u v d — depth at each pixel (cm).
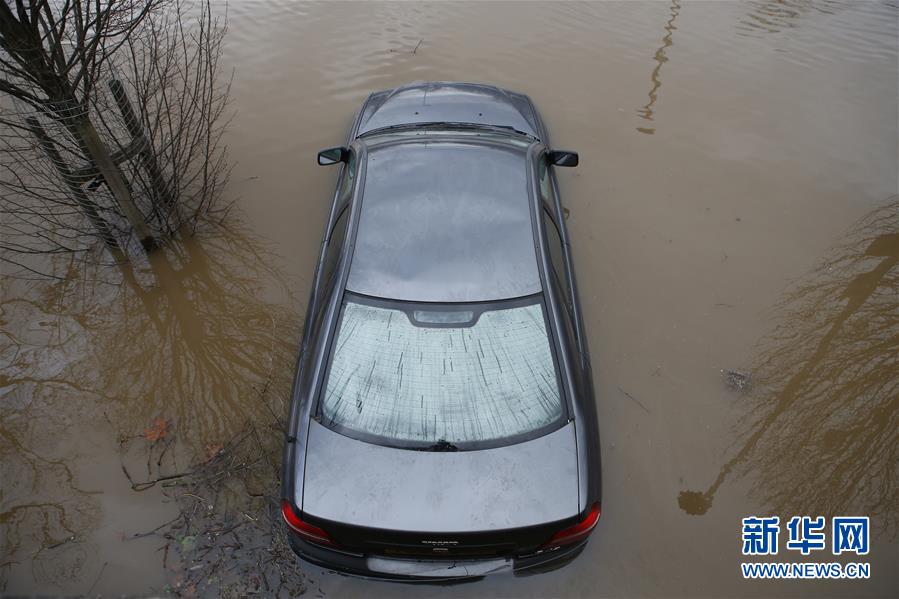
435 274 316
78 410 392
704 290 475
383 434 285
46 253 473
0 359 418
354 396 293
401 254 323
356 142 434
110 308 457
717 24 841
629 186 566
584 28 817
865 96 695
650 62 746
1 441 372
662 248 508
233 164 580
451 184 356
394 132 451
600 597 310
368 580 312
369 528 264
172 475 355
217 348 431
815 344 435
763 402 401
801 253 507
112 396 401
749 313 458
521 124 493
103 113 481
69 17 434
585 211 539
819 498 354
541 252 331
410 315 307
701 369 420
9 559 318
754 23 846
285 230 517
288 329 445
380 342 303
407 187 354
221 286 473
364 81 694
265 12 831
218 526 331
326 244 396
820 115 664
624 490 355
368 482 273
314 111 650
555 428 288
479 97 525
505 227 336
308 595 307
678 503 350
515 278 318
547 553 287
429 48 757
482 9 856
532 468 278
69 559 318
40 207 469
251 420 385
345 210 373
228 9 830
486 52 753
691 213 541
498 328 306
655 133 631
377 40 774
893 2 913
